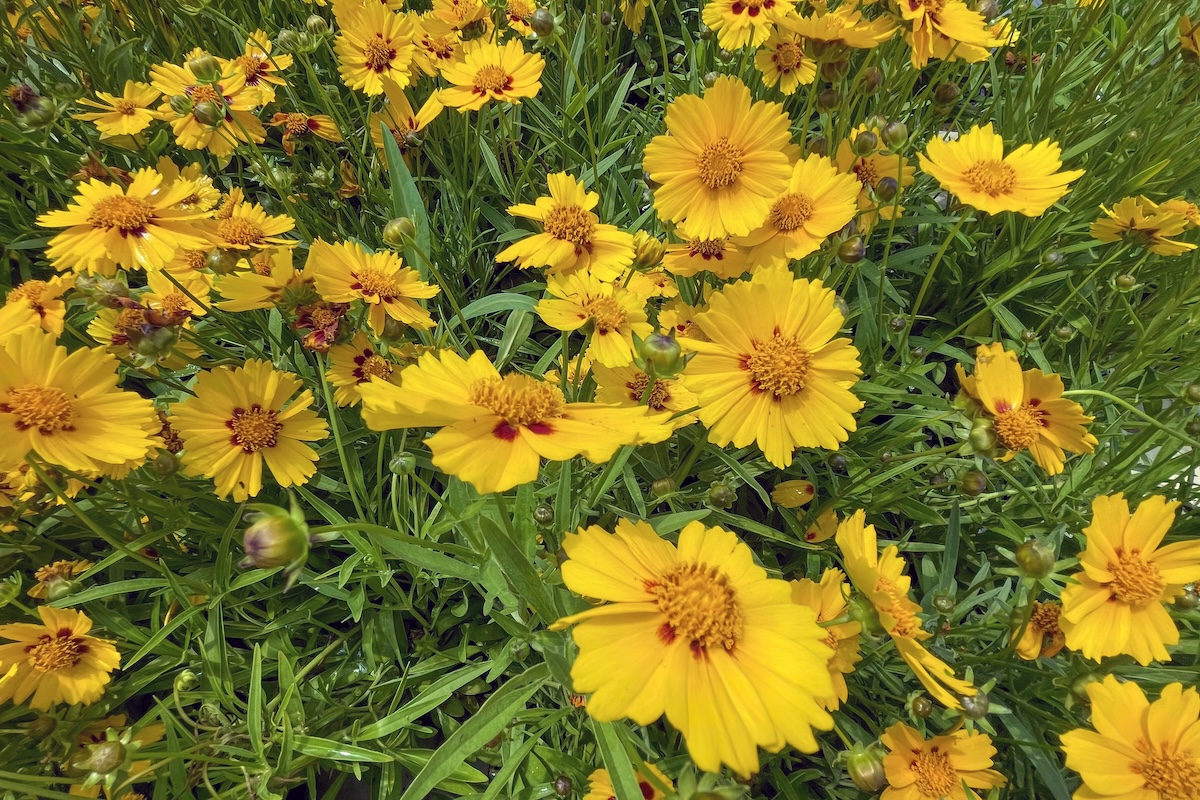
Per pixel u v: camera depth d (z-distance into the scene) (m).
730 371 0.21
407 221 0.25
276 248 0.28
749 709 0.15
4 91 0.32
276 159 0.39
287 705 0.23
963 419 0.25
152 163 0.33
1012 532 0.27
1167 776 0.18
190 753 0.22
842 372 0.21
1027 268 0.36
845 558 0.20
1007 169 0.26
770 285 0.21
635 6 0.39
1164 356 0.33
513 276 0.39
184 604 0.25
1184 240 0.36
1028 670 0.23
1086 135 0.39
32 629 0.22
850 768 0.19
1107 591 0.21
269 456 0.24
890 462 0.28
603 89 0.39
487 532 0.18
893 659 0.25
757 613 0.16
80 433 0.21
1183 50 0.34
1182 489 0.28
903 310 0.36
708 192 0.24
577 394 0.25
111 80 0.36
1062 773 0.25
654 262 0.25
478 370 0.19
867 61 0.30
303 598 0.28
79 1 0.38
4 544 0.25
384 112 0.35
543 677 0.19
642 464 0.28
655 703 0.15
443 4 0.35
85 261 0.25
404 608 0.27
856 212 0.25
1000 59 0.45
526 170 0.35
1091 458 0.29
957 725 0.21
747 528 0.27
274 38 0.39
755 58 0.32
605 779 0.20
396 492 0.26
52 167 0.33
